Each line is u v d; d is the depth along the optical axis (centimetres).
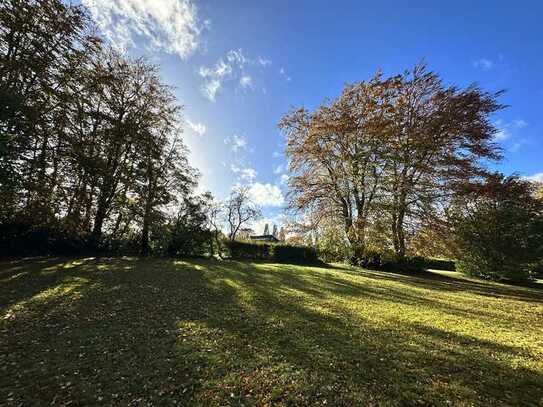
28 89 1359
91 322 686
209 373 463
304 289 1181
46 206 1470
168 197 2106
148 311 780
